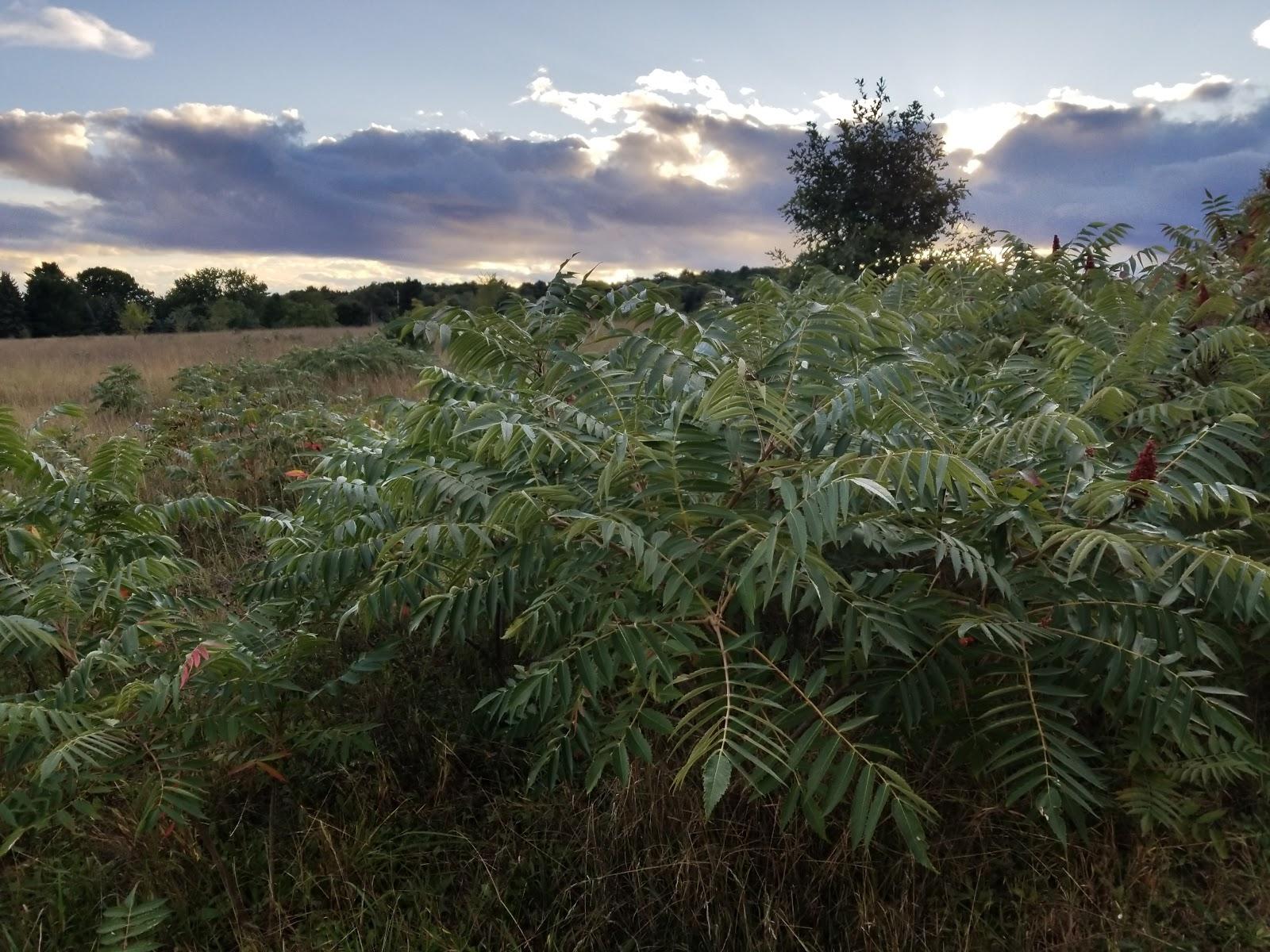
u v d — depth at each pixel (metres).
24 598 3.10
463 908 2.68
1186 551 2.41
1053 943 2.50
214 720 2.72
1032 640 2.66
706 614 2.40
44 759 2.42
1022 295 5.79
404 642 3.93
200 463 6.00
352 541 3.18
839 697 2.75
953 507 2.80
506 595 2.57
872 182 16.06
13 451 3.43
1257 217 6.97
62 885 2.71
